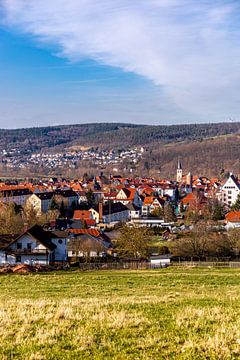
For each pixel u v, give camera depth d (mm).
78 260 70438
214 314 19188
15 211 109562
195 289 36094
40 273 53562
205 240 73312
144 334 16281
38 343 15336
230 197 177250
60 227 102938
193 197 155375
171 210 134750
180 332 16422
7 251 66125
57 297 30781
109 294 32594
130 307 22172
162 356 14016
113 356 14125
